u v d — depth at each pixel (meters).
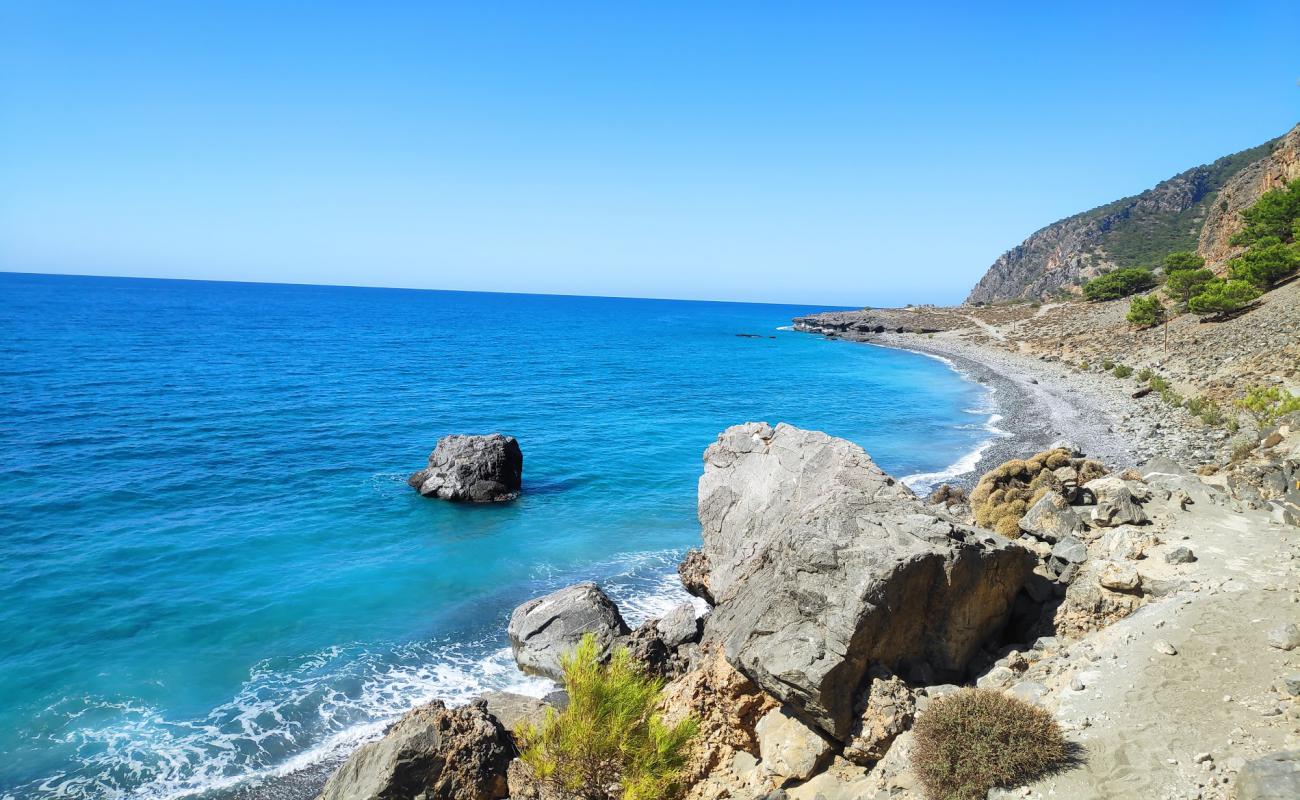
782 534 17.56
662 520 33.66
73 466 37.50
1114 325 97.81
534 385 77.38
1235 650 12.35
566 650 19.59
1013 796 9.81
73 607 22.67
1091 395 62.78
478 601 24.61
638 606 24.23
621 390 75.88
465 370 87.75
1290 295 63.62
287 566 26.94
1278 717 10.31
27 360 72.81
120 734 16.78
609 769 10.90
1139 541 17.53
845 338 158.50
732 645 14.42
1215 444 36.19
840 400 71.12
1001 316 150.25
